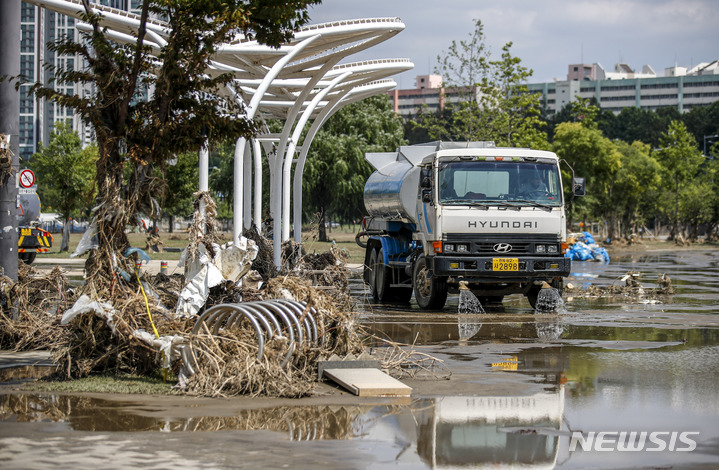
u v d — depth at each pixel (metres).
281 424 7.84
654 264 45.00
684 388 9.85
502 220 19.06
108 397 9.03
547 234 19.28
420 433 7.57
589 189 73.50
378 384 9.48
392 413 8.42
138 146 10.80
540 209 19.27
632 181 80.25
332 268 17.33
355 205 65.25
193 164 50.59
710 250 70.69
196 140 11.27
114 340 10.41
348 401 9.01
